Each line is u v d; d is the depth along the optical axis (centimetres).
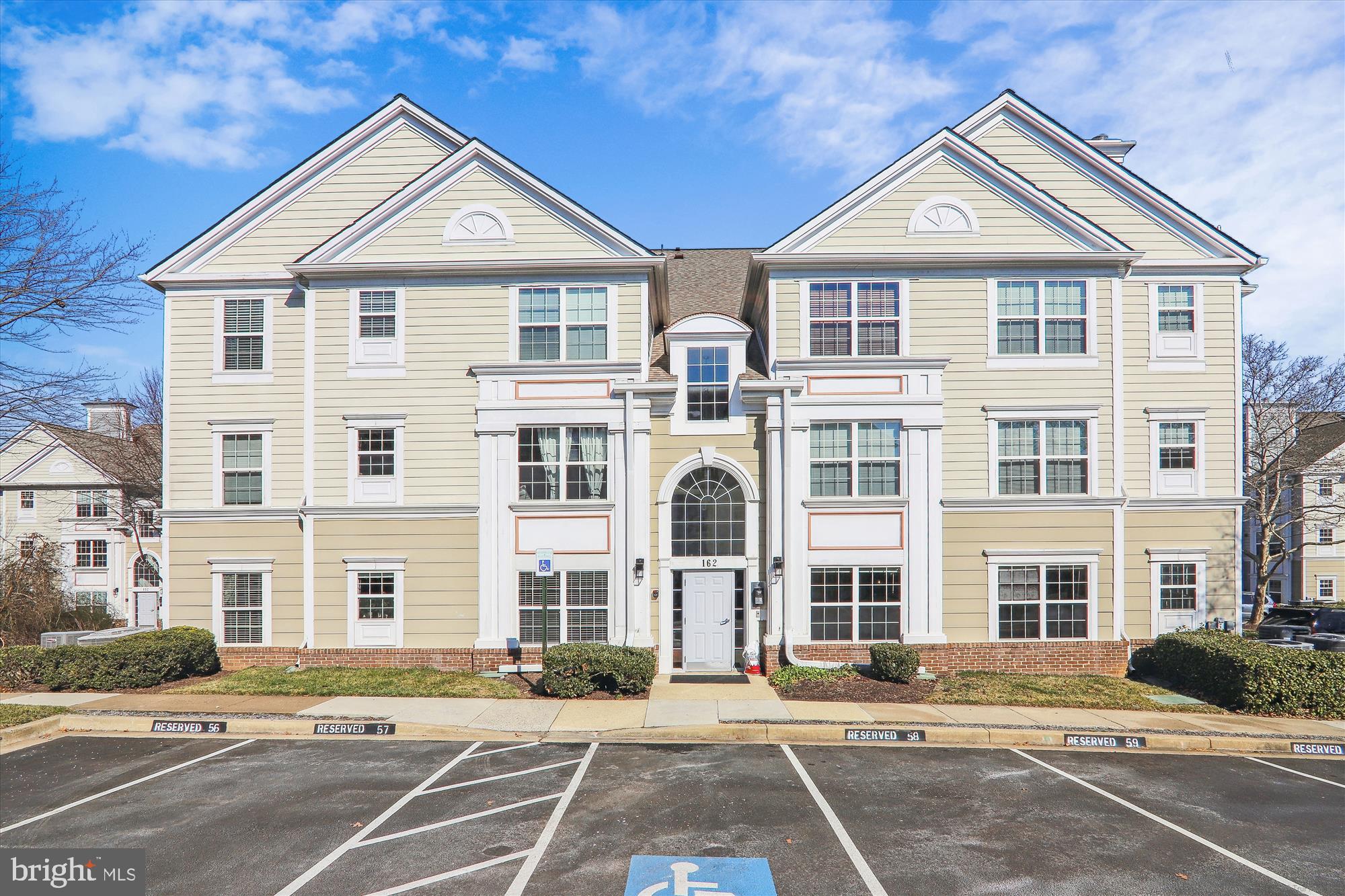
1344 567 3894
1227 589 1692
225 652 1666
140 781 955
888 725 1209
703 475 1669
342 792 912
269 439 1712
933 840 786
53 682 1439
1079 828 827
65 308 1850
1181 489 1714
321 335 1686
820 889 677
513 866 716
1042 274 1675
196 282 1738
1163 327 1744
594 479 1658
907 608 1623
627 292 1670
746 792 920
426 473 1669
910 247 1677
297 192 1761
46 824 816
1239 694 1359
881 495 1642
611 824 817
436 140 1773
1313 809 902
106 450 3328
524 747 1112
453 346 1677
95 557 3416
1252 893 685
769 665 1605
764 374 1709
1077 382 1667
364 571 1659
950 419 1664
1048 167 1789
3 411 1859
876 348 1669
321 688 1438
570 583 1639
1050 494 1656
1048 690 1477
